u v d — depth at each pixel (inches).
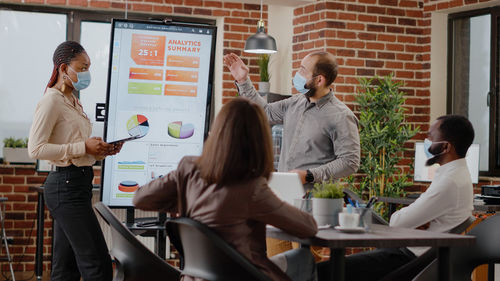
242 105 85.9
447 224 116.0
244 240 85.7
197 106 149.6
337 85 250.1
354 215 94.8
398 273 108.4
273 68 269.1
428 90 263.9
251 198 84.7
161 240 142.4
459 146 118.0
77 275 149.1
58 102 138.6
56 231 146.6
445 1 258.4
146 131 146.8
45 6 251.0
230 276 85.7
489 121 255.8
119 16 257.0
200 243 85.8
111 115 144.9
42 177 246.1
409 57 262.4
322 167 141.7
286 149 153.4
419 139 263.7
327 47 248.7
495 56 252.5
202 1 261.1
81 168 138.6
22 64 250.2
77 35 254.2
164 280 102.1
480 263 108.8
